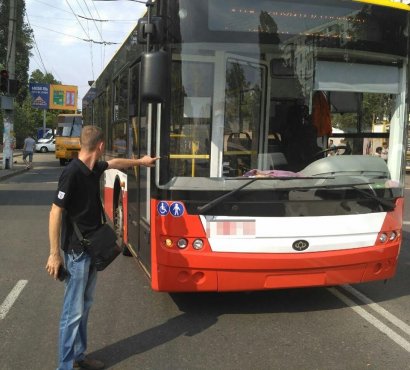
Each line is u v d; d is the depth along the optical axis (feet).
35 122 236.22
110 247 12.06
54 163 106.32
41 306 17.33
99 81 33.09
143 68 13.96
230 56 15.19
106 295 18.56
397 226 16.37
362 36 16.11
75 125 100.78
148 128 15.93
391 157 16.70
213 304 17.53
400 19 16.47
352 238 15.52
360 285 19.95
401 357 13.58
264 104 15.74
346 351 13.92
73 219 11.94
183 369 12.80
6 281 20.18
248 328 15.46
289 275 15.02
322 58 15.94
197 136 15.07
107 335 14.88
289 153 16.29
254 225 14.65
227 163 15.49
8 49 79.46
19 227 31.58
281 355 13.64
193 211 14.52
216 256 14.49
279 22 15.51
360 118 16.60
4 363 13.06
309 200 14.99
